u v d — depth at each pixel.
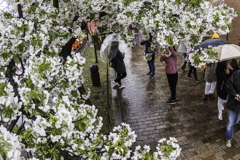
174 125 4.10
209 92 4.97
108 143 1.63
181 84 5.93
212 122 4.09
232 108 3.15
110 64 5.41
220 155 3.23
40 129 1.26
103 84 6.23
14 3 2.28
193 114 4.42
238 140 3.54
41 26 1.93
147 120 4.33
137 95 5.47
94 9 2.47
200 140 3.61
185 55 6.36
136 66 7.75
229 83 3.14
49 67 1.49
